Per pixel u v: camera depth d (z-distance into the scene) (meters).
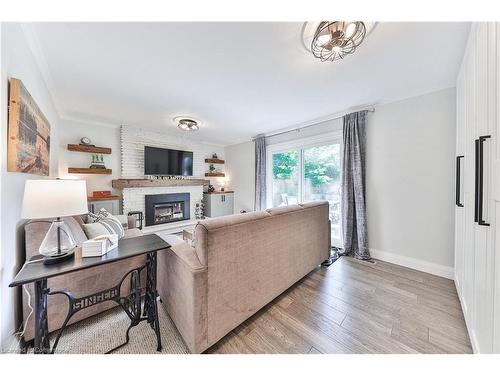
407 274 2.37
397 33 1.52
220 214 5.39
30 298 1.31
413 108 2.53
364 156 2.92
